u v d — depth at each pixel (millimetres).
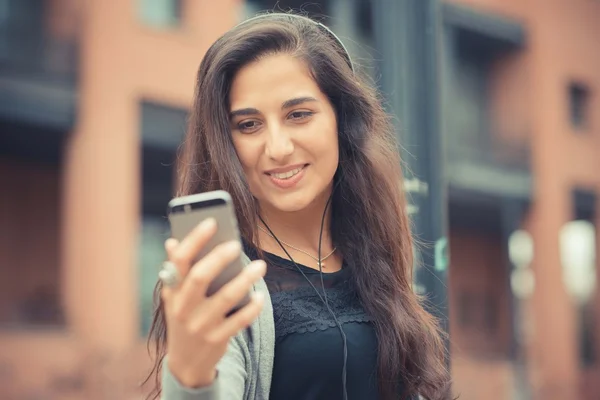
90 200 8750
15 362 7938
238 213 1340
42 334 8250
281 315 1315
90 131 8844
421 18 1910
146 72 9180
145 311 10656
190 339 896
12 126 8969
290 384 1293
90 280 8633
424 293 1817
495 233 14984
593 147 13977
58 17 8930
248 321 903
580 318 14438
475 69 13680
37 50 8742
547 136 13336
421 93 1893
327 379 1303
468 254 14742
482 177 12781
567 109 13703
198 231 874
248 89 1324
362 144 1521
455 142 13047
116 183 8844
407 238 1597
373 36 1979
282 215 1459
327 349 1308
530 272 13547
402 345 1432
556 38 13656
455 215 14312
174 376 933
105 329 8547
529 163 13383
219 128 1334
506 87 13625
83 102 8875
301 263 1453
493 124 13594
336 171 1544
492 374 11539
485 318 14625
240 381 1161
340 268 1524
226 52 1328
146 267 11062
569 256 14758
